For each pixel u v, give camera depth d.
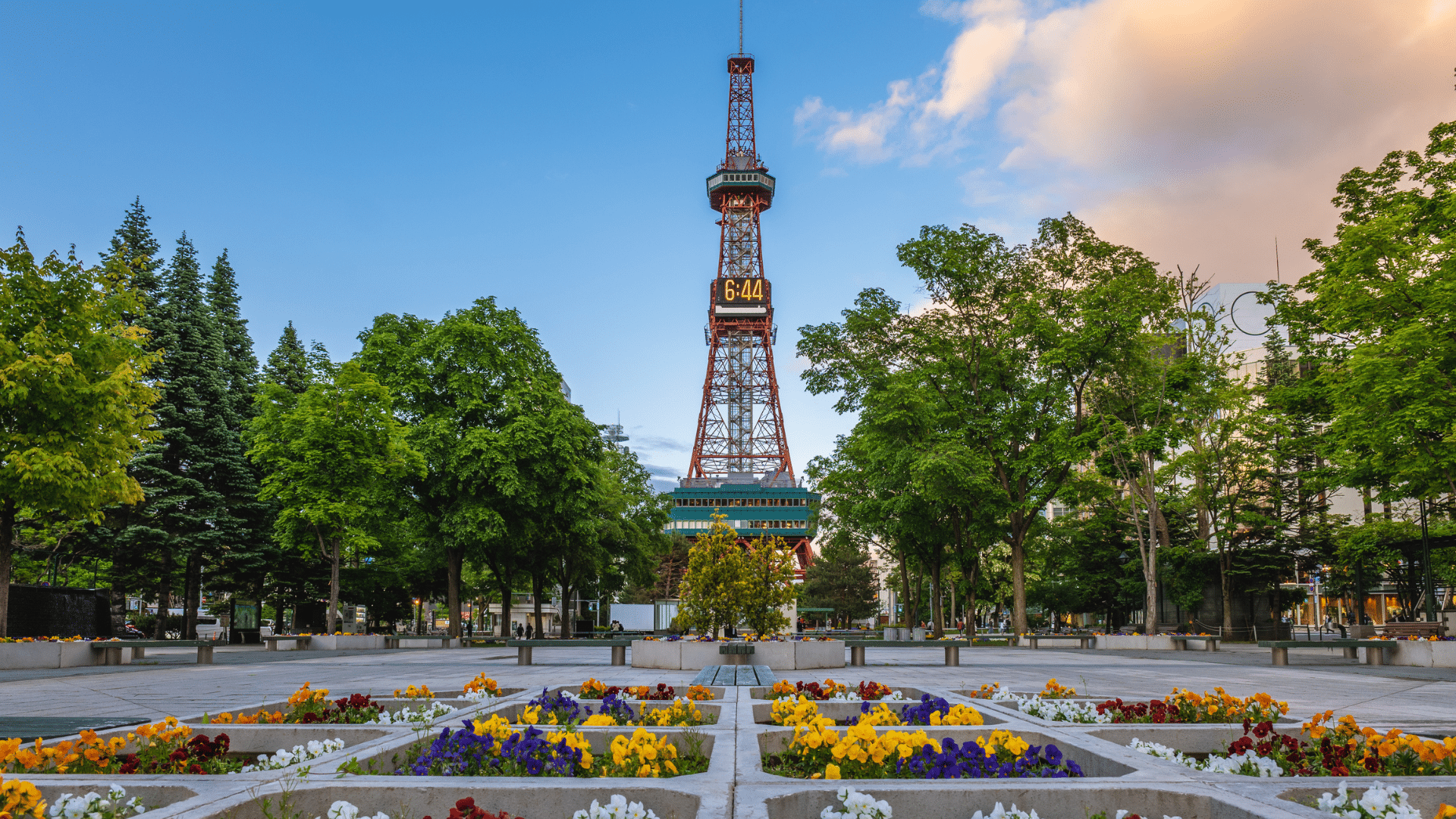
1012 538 38.50
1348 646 23.52
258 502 41.38
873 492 42.66
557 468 40.22
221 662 24.86
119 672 20.42
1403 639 25.22
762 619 21.16
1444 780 4.70
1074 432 36.75
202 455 40.25
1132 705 8.54
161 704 12.28
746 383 147.50
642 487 57.03
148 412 25.89
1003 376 39.28
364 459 34.41
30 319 23.39
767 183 152.88
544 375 44.56
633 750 5.45
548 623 99.25
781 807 4.35
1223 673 20.09
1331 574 47.19
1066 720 8.23
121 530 37.38
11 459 21.55
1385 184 31.08
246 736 7.01
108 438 23.94
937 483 34.22
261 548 42.16
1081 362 34.75
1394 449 25.83
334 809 4.14
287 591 47.22
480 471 37.78
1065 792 4.51
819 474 48.09
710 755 6.02
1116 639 34.12
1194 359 33.06
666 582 94.81
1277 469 43.22
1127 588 47.66
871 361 39.59
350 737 7.03
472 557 42.59
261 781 4.82
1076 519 49.84
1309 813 4.02
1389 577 47.56
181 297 41.25
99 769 5.72
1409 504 40.25
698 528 139.75
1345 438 26.84
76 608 32.69
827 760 5.78
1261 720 7.57
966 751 5.43
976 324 38.97
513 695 10.34
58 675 19.47
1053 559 52.38
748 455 147.62
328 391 35.00
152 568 39.66
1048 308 37.59
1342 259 27.81
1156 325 36.44
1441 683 17.12
